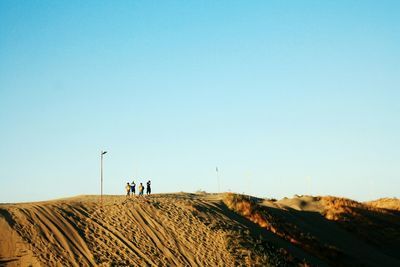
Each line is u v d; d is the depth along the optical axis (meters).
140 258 22.38
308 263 26.66
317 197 46.31
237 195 36.06
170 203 30.70
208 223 28.19
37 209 24.91
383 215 43.12
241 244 26.11
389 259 33.72
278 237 30.11
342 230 38.09
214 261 23.78
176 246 24.50
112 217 26.31
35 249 20.94
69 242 22.31
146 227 25.81
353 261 30.78
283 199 46.88
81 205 27.42
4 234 21.55
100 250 22.27
